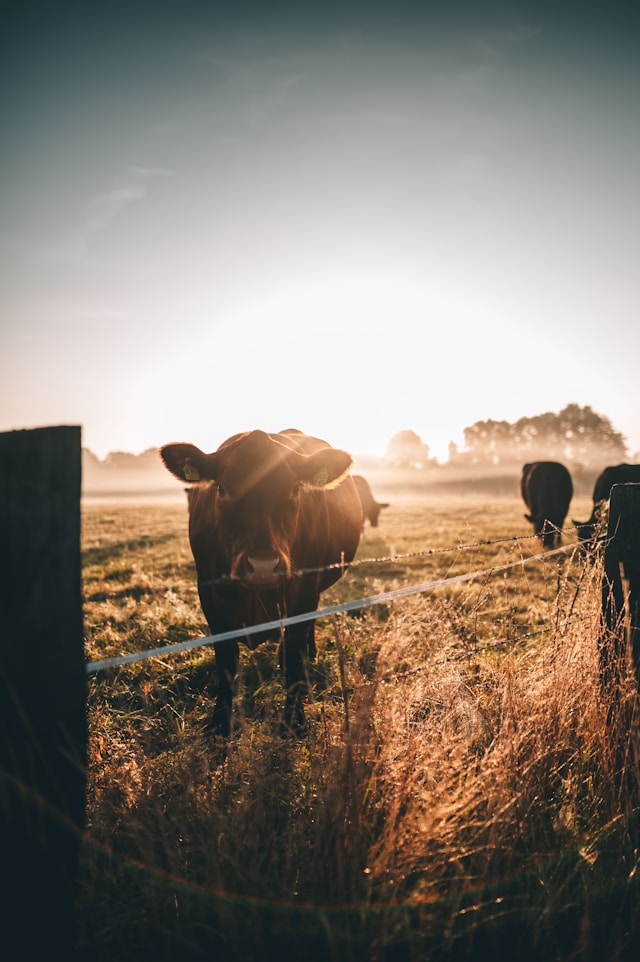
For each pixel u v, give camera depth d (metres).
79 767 2.10
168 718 4.15
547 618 5.10
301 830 2.61
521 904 2.48
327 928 2.09
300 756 3.27
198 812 2.74
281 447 4.42
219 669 4.41
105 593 9.12
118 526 23.14
